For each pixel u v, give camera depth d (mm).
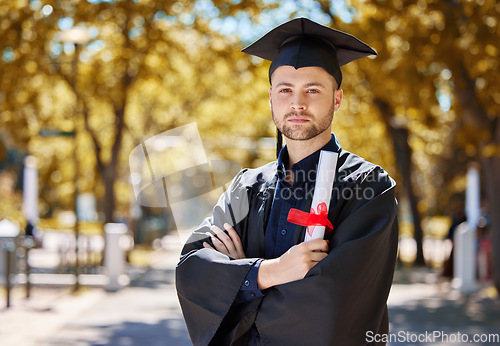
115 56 17625
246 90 22031
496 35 10086
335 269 2195
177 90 23125
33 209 21281
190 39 18844
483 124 12031
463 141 11914
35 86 18125
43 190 46562
